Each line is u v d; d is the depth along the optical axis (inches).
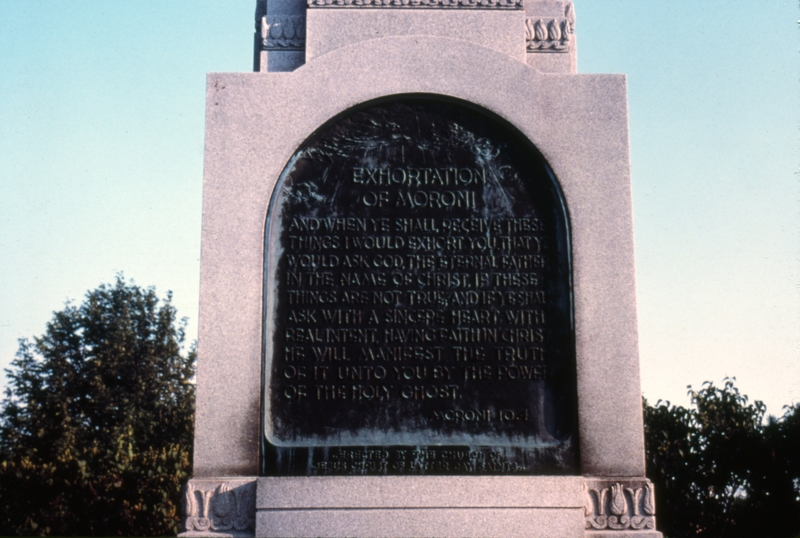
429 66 284.4
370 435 260.8
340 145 279.6
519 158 280.5
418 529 248.4
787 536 410.9
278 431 260.2
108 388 1375.5
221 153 275.0
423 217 275.1
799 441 415.8
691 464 417.7
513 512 250.2
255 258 269.1
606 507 255.8
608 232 273.7
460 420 262.7
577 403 262.7
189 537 249.9
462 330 268.1
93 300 1437.0
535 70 284.8
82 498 438.0
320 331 266.7
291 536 247.3
